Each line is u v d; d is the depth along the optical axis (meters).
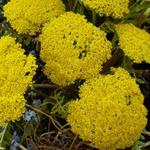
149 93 0.59
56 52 0.49
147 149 0.55
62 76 0.49
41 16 0.52
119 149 0.53
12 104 0.47
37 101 0.53
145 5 0.56
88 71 0.49
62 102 0.53
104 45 0.50
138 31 0.52
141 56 0.50
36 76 0.56
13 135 0.52
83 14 0.57
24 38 0.57
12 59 0.49
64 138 0.52
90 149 0.52
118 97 0.47
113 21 0.57
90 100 0.48
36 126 0.53
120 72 0.49
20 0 0.52
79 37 0.49
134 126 0.48
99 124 0.47
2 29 0.58
